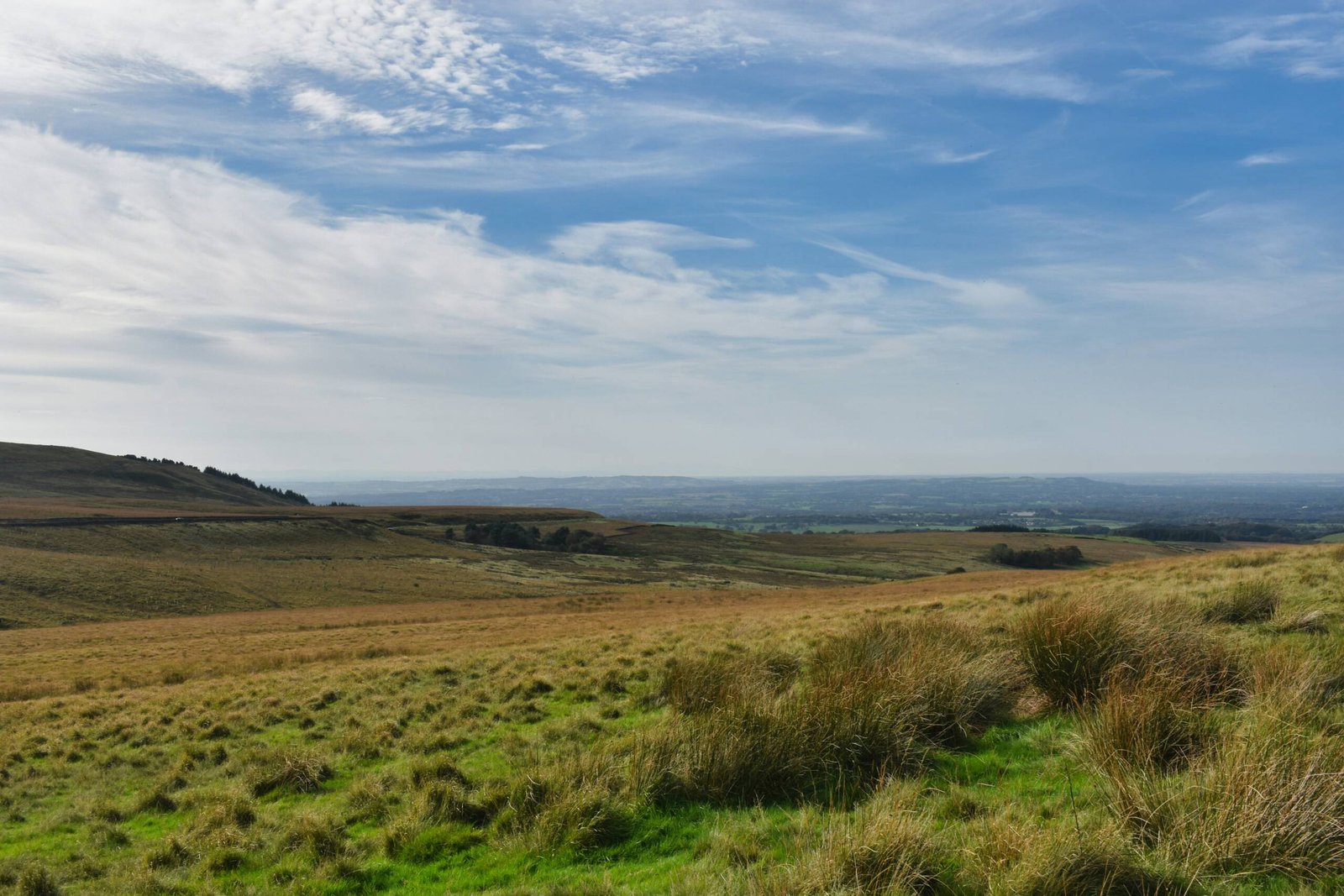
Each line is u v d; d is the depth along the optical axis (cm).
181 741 1391
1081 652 912
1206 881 492
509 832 749
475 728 1235
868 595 4738
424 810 813
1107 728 698
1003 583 4275
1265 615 1238
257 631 5109
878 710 822
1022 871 497
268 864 775
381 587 9069
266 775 1077
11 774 1292
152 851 822
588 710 1259
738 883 544
